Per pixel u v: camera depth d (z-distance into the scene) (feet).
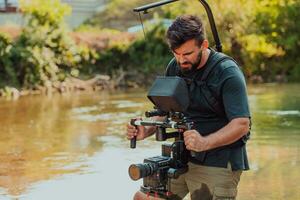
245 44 66.18
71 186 20.86
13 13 71.00
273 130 31.50
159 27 65.46
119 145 28.45
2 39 56.80
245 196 19.07
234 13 66.39
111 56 63.52
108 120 37.17
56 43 60.13
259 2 68.64
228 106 11.32
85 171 23.12
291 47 67.21
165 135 11.75
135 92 56.08
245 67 66.18
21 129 33.94
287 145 27.35
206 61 11.63
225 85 11.37
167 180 11.73
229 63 11.52
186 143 11.12
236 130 11.17
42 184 21.20
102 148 27.81
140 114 39.73
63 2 78.07
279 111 38.96
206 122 11.82
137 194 12.39
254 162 23.88
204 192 11.98
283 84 61.11
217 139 11.11
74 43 61.26
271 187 20.08
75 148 27.94
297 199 18.71
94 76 61.57
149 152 26.50
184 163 11.76
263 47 66.18
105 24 77.56
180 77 11.62
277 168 22.81
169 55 64.80
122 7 80.07
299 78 65.92
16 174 22.82
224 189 11.76
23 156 26.27
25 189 20.56
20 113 41.22
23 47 58.03
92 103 46.96
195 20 11.21
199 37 11.16
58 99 50.75
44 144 29.12
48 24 60.64
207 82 11.61
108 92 56.80
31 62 57.11
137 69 63.87
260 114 37.70
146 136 12.39
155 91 11.45
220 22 66.18
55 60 59.67
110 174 22.50
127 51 64.13
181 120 11.34
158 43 65.16
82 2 79.71
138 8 12.30
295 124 33.37
